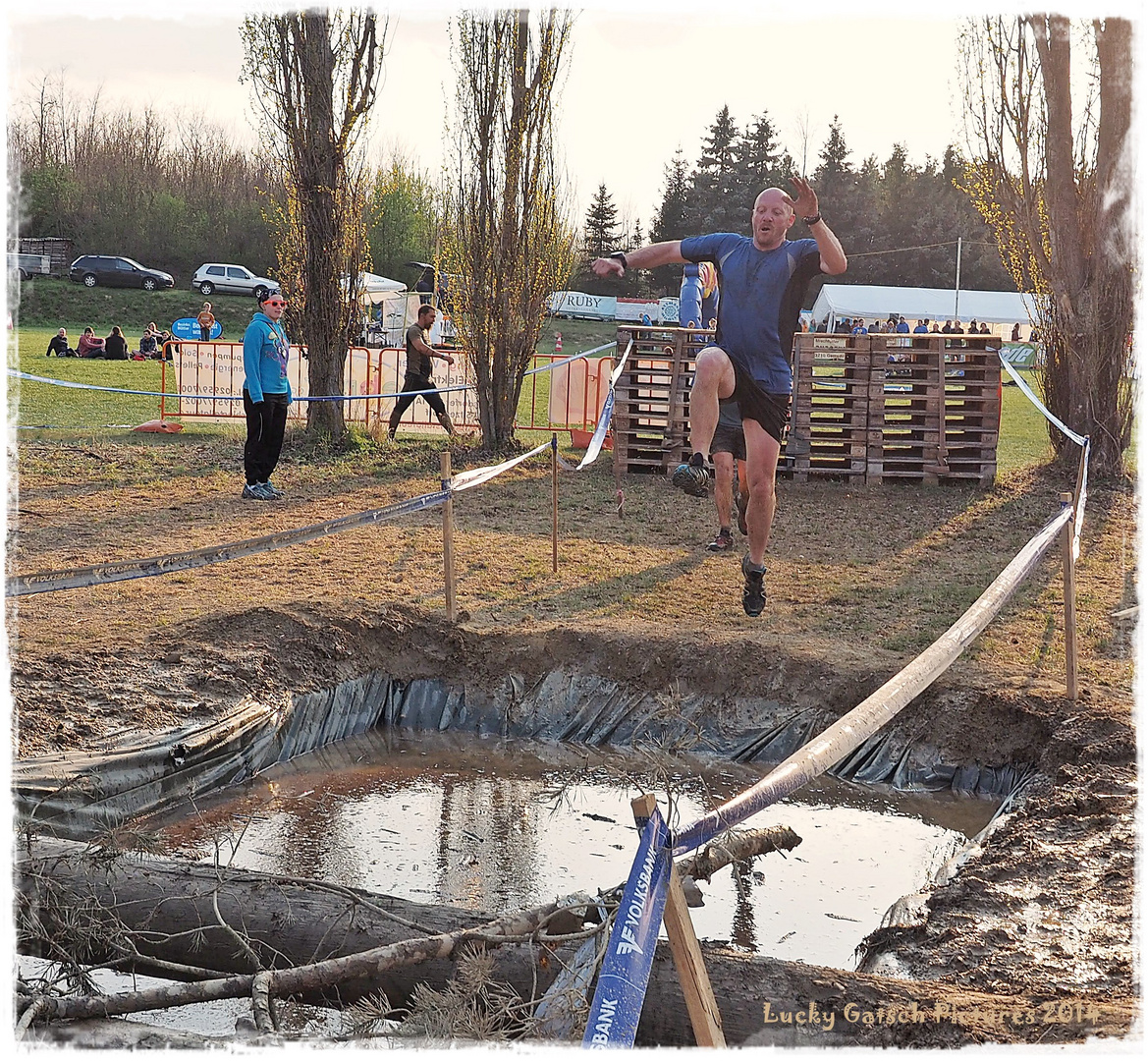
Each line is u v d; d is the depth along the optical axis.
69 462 14.88
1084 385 14.46
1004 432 22.00
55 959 4.21
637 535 11.93
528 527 12.20
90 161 64.94
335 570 10.20
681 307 15.38
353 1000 3.97
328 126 16.11
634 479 14.89
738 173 74.44
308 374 16.58
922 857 6.18
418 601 9.22
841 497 13.71
